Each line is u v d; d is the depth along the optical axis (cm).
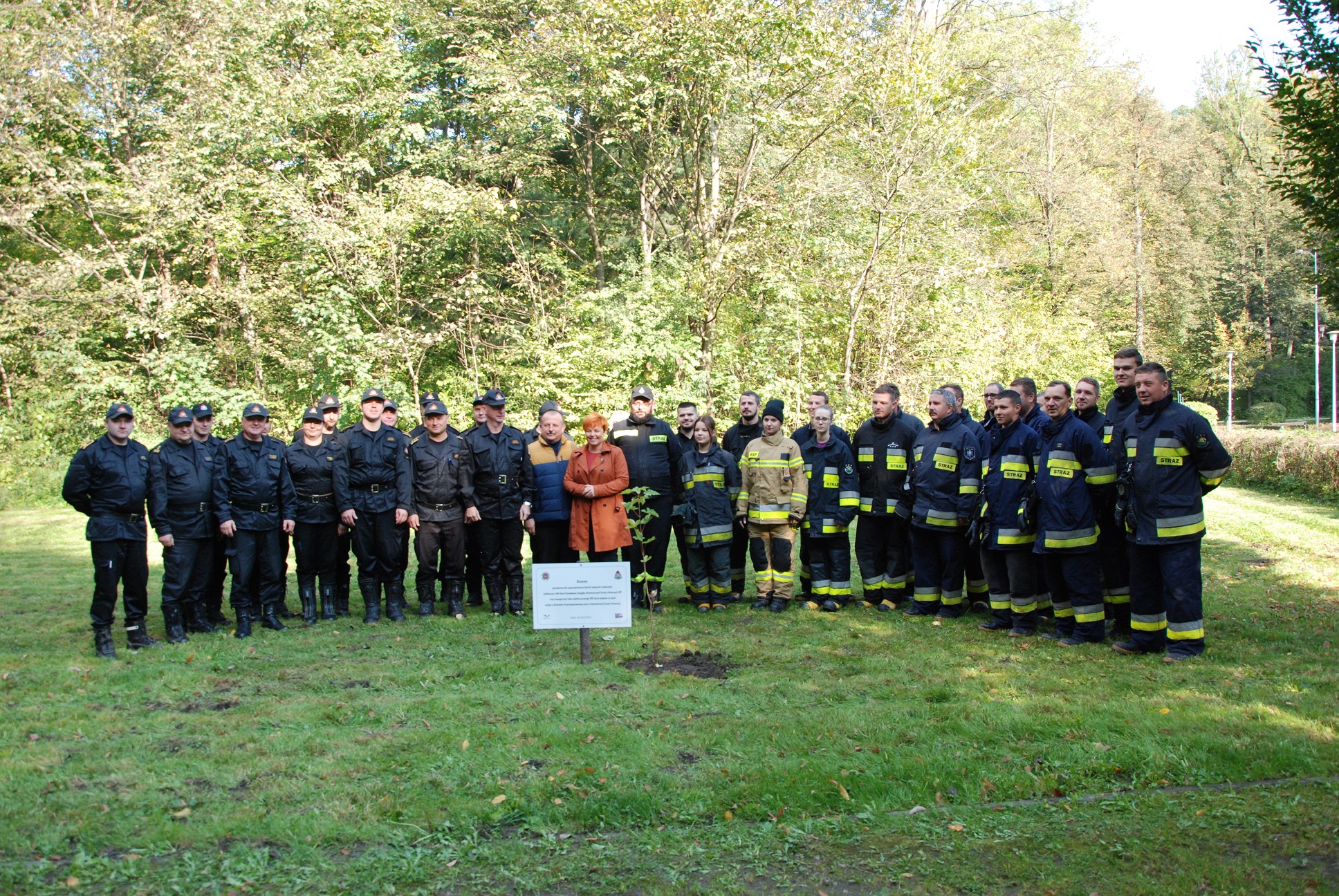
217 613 821
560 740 480
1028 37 2795
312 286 1958
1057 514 675
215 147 1908
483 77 2039
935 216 1841
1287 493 1830
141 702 569
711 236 1956
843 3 1852
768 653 666
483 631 761
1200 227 4712
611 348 1869
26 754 470
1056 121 3284
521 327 2083
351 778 439
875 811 398
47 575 1105
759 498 826
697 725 504
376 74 2097
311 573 818
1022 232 3005
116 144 2031
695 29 1719
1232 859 348
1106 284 3378
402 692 582
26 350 1988
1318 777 420
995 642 695
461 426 1894
